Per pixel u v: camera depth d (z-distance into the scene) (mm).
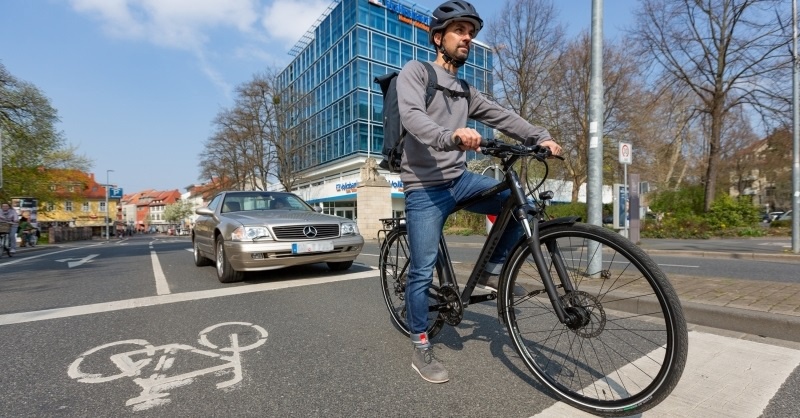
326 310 3867
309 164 43500
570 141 24828
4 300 4543
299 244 5320
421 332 2377
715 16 17875
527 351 2223
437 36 2379
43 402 2066
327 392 2152
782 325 2975
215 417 1902
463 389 2172
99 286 5336
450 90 2311
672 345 1663
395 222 3197
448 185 2322
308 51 47812
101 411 1972
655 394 1696
